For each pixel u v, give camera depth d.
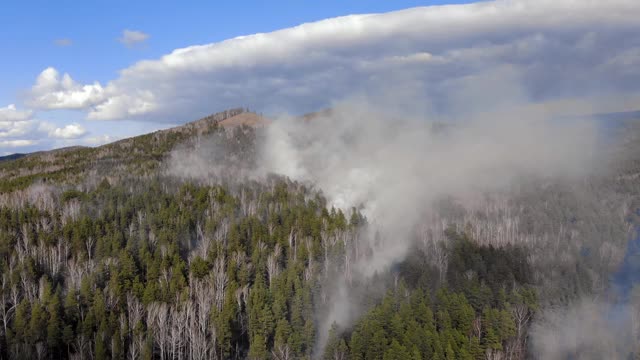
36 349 105.81
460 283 133.50
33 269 134.62
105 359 102.50
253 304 120.69
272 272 141.12
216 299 125.81
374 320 110.81
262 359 106.56
